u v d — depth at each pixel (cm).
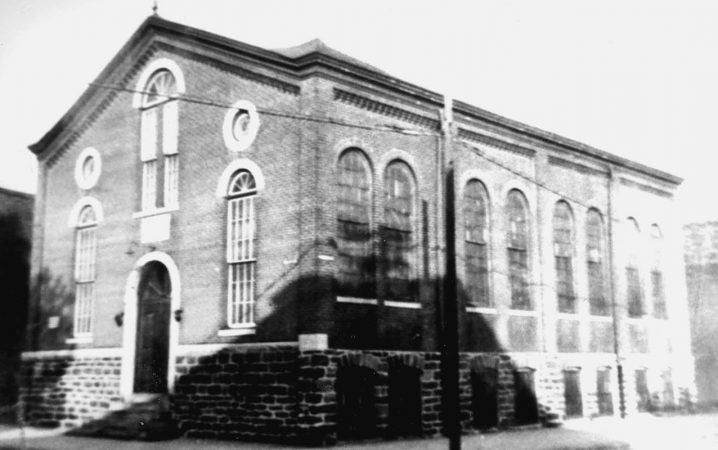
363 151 2111
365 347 2011
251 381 1977
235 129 2145
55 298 2589
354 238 2064
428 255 2259
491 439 2133
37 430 2395
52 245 2645
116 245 2419
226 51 2155
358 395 1986
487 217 2527
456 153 2417
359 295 2047
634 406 2973
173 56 2336
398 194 2227
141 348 2309
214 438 2030
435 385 2202
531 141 2712
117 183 2458
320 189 1939
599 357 2870
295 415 1873
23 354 2616
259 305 2000
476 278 2453
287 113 2014
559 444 2011
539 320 2647
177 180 2298
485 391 2400
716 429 2508
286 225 1977
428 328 2214
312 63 1969
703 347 3791
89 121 2591
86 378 2405
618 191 3105
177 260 2220
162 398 2173
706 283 3847
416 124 2291
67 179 2641
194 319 2142
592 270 2948
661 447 1955
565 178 2867
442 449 1842
